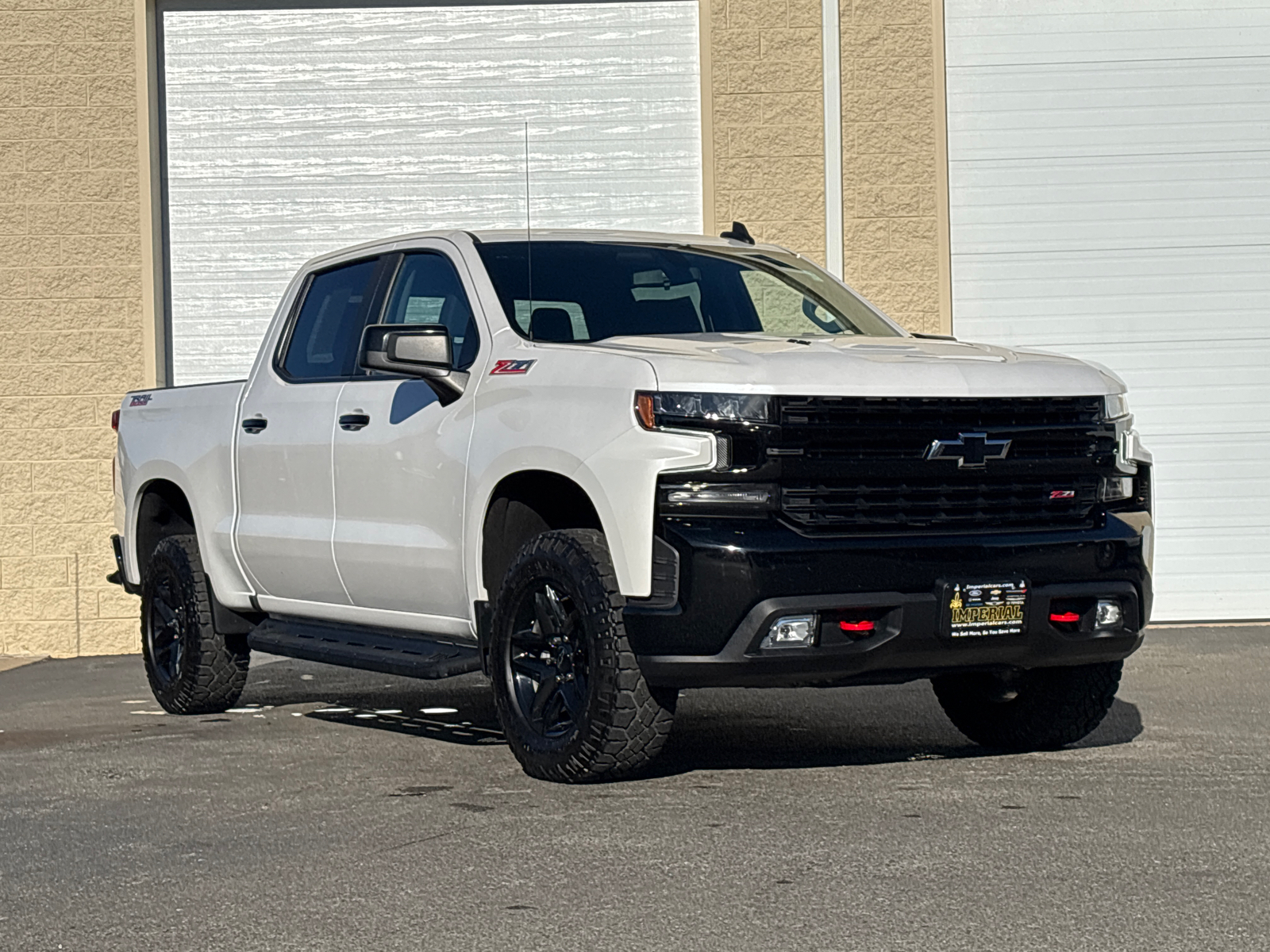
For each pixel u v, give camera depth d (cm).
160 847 568
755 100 1317
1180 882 488
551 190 1341
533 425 673
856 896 479
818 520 630
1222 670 1018
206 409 898
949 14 1318
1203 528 1312
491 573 706
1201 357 1314
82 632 1316
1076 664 682
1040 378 672
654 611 625
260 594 864
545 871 518
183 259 1345
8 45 1320
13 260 1317
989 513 657
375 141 1345
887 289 1313
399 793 652
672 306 758
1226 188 1316
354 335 813
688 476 625
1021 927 444
